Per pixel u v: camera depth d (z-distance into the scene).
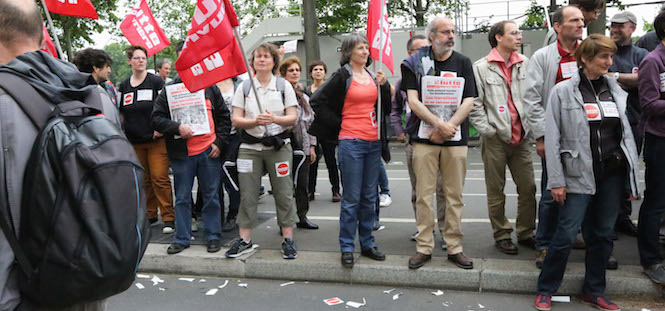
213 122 4.78
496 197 4.45
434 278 4.04
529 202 4.45
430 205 4.10
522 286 3.86
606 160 3.37
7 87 1.44
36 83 1.49
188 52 3.73
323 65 6.40
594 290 3.56
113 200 1.42
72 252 1.36
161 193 5.57
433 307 3.69
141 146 5.59
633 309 3.52
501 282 3.90
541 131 3.94
